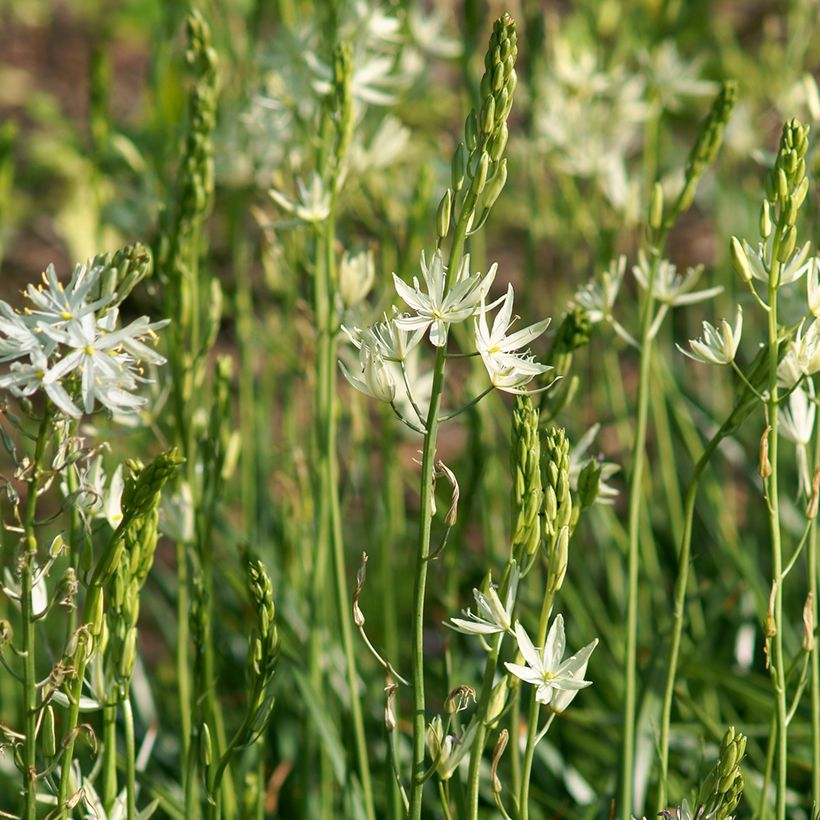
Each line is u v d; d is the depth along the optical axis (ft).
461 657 16.16
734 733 7.69
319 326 12.24
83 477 7.94
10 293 28.68
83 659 7.55
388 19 14.85
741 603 16.75
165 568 18.35
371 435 15.76
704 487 18.25
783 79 19.75
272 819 13.74
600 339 18.70
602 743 14.71
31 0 37.93
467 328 14.79
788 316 12.36
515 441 7.52
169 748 14.85
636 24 20.36
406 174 17.66
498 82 7.19
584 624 15.64
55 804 8.49
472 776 7.69
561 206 19.29
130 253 7.36
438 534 17.30
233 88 17.25
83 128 30.25
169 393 12.49
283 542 14.49
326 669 13.62
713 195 23.40
